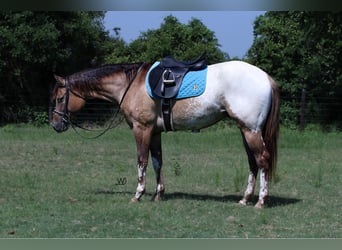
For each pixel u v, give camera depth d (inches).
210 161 456.4
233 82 264.5
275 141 270.1
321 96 801.6
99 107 797.9
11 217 248.8
